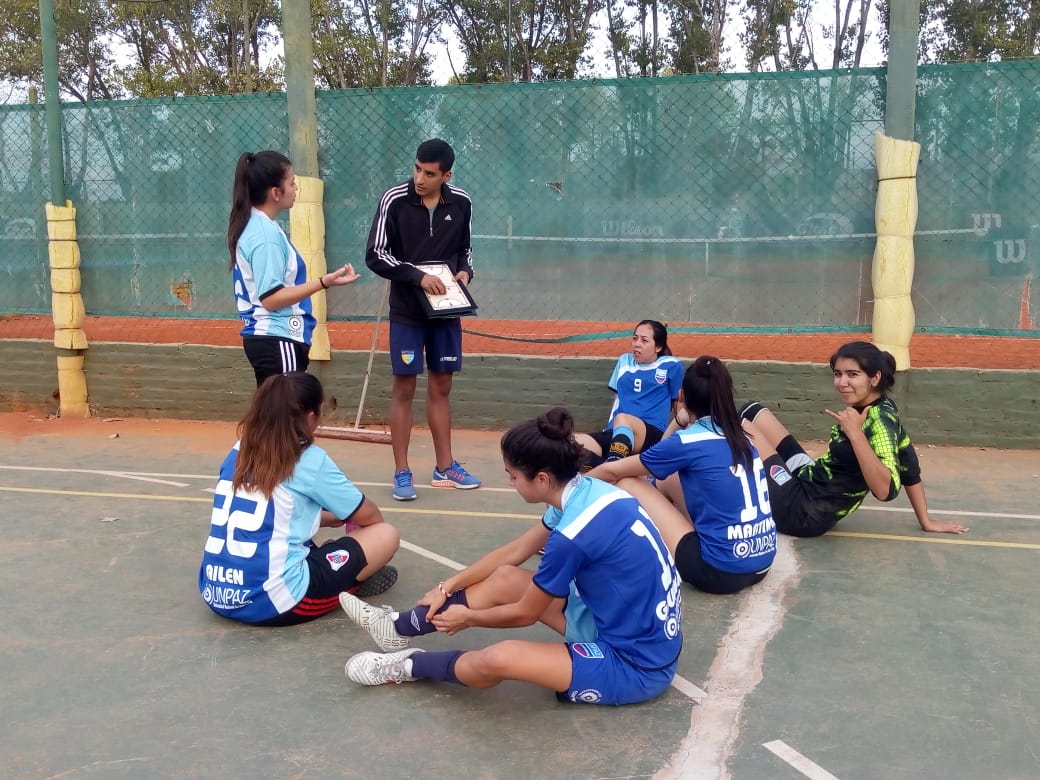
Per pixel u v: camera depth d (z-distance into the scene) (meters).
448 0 34.09
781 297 6.47
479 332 7.51
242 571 3.36
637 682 2.83
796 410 6.40
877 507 5.00
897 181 5.97
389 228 5.07
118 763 2.57
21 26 24.05
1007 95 5.96
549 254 6.75
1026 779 2.49
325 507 3.47
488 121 6.67
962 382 6.17
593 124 6.54
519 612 2.85
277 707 2.88
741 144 6.36
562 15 34.31
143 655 3.23
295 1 6.62
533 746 2.66
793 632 3.44
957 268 6.20
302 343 4.33
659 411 5.53
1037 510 4.91
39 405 7.61
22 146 7.41
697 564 3.70
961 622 3.52
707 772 2.53
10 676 3.08
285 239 4.25
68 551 4.29
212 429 7.04
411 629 3.12
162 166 7.23
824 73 6.16
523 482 2.80
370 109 6.82
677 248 6.55
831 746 2.66
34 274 7.55
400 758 2.60
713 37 31.89
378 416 7.00
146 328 10.22
